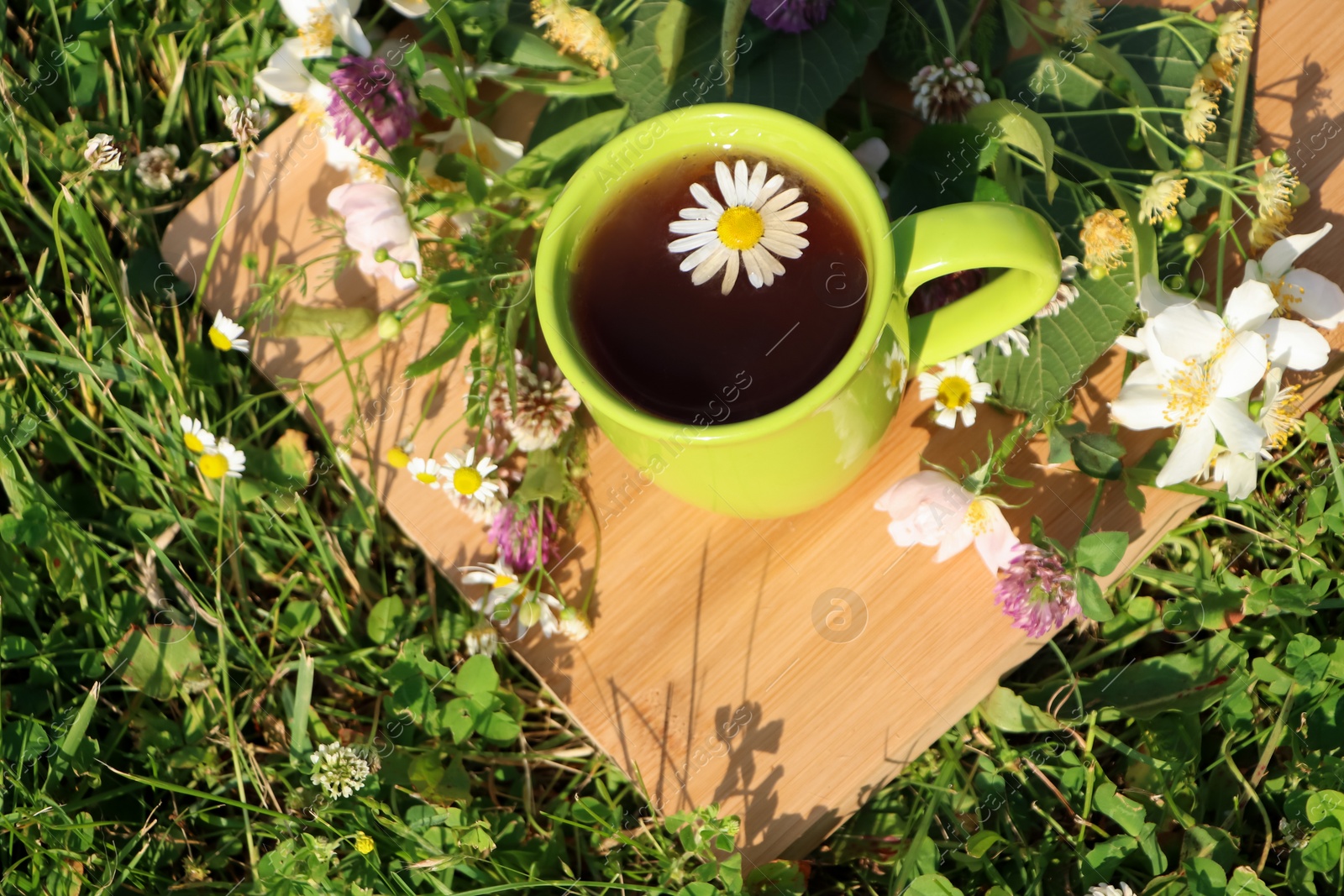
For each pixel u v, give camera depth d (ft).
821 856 1.79
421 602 1.88
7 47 1.95
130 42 1.96
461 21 1.65
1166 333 1.47
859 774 1.54
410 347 1.65
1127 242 1.50
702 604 1.57
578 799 1.76
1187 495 1.55
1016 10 1.63
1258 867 1.67
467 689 1.75
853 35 1.58
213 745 1.83
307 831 1.75
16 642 1.82
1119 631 1.80
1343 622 1.76
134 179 1.93
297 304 1.64
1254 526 1.78
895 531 1.52
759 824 1.54
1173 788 1.71
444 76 1.63
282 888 1.73
